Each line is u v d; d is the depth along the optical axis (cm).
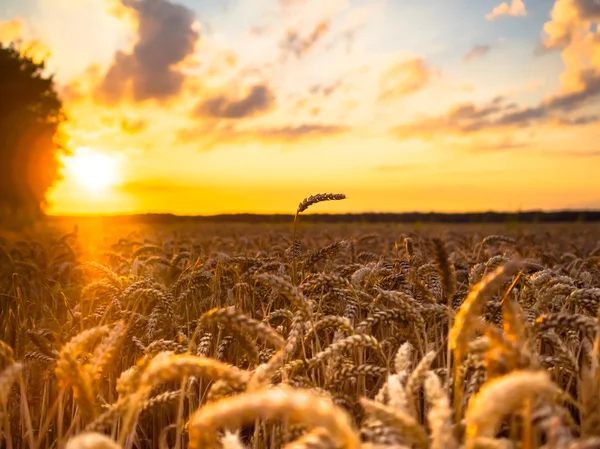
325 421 115
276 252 682
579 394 243
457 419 193
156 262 587
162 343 273
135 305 366
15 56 4675
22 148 4444
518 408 159
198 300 476
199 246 788
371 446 149
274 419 265
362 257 644
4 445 296
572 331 300
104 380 339
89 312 409
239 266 480
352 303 342
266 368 206
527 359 161
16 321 379
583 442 141
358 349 316
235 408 119
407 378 218
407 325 297
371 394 316
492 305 291
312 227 2361
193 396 325
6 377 205
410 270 372
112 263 771
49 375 320
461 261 590
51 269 663
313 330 268
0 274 582
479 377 225
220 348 319
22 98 4594
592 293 286
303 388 242
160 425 324
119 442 184
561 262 771
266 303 449
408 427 158
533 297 358
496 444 138
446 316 304
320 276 337
